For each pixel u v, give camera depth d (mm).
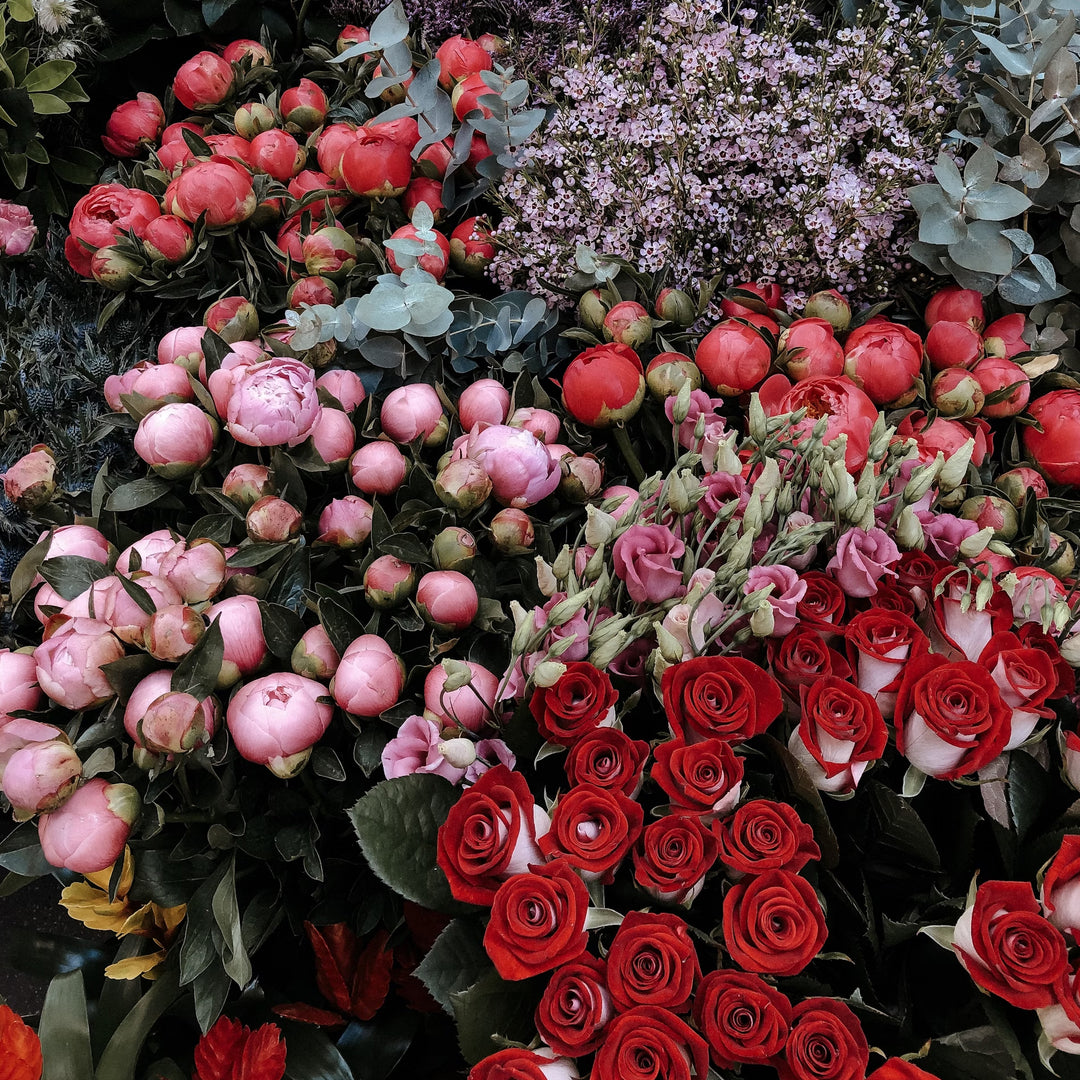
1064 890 557
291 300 960
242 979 645
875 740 581
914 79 999
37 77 1121
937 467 668
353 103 1195
